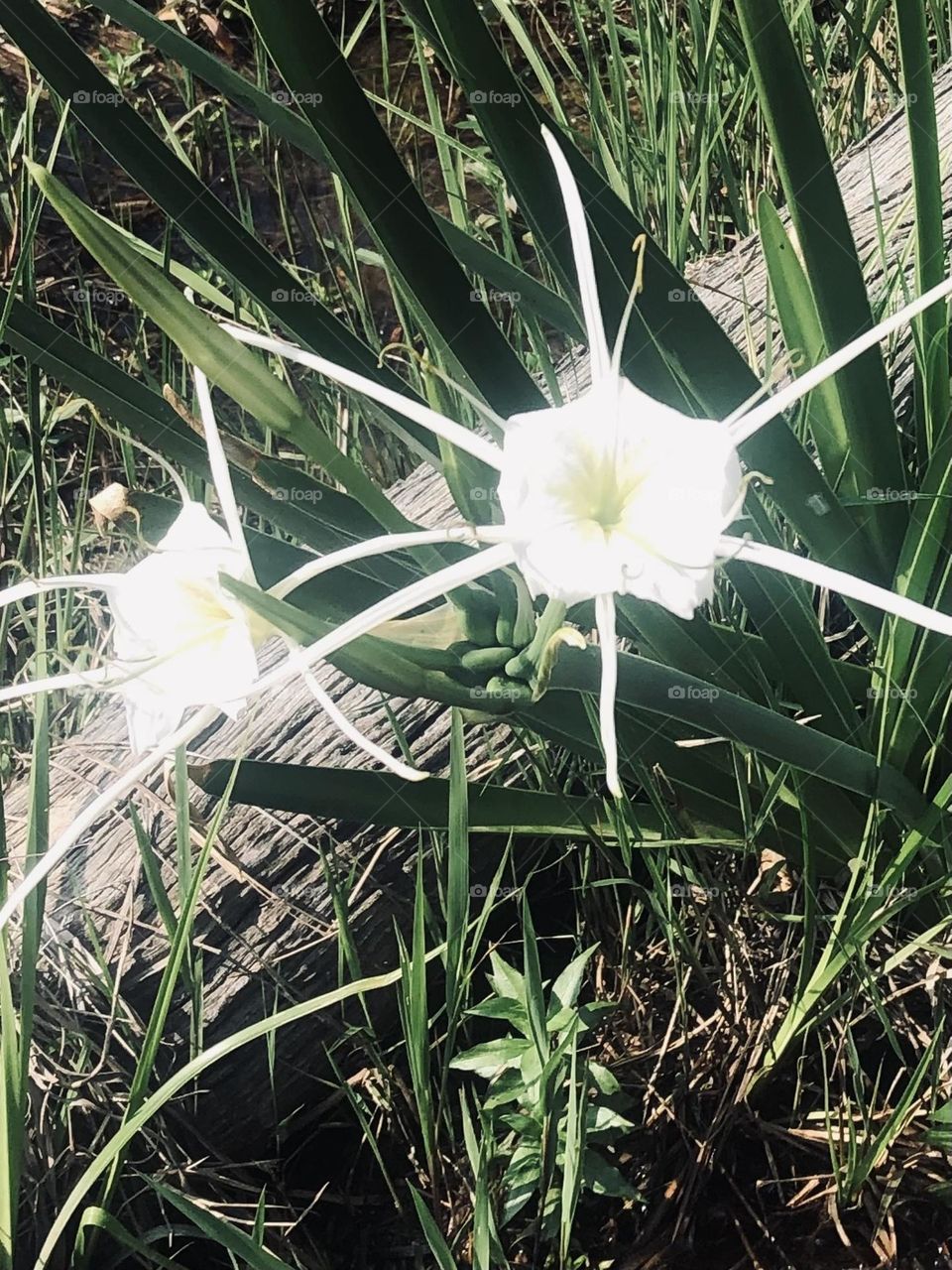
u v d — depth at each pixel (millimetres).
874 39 1144
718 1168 633
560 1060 554
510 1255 610
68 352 520
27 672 886
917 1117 623
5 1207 515
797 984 607
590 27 1323
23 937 520
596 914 682
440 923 689
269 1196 647
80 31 1354
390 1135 653
